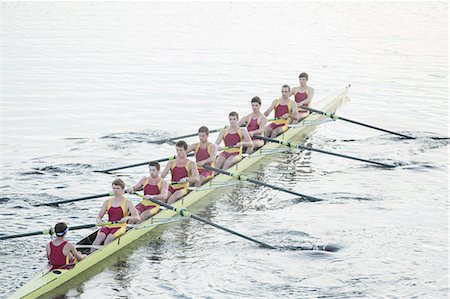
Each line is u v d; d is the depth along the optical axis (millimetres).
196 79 100312
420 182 58500
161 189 48969
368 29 154250
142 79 100250
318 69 108625
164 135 71750
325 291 39438
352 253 44469
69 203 52531
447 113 81938
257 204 53750
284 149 65000
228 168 60344
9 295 38125
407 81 100000
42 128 73625
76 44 130875
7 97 88000
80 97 88688
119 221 44844
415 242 46156
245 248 45469
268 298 38625
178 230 48562
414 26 158750
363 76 103375
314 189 57000
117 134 71562
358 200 54250
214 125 75938
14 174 58406
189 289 39781
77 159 63219
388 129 75062
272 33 147250
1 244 44844
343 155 62312
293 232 47969
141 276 41344
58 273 39906
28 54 119500
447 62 114938
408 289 39656
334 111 82750
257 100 64625
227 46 130125
